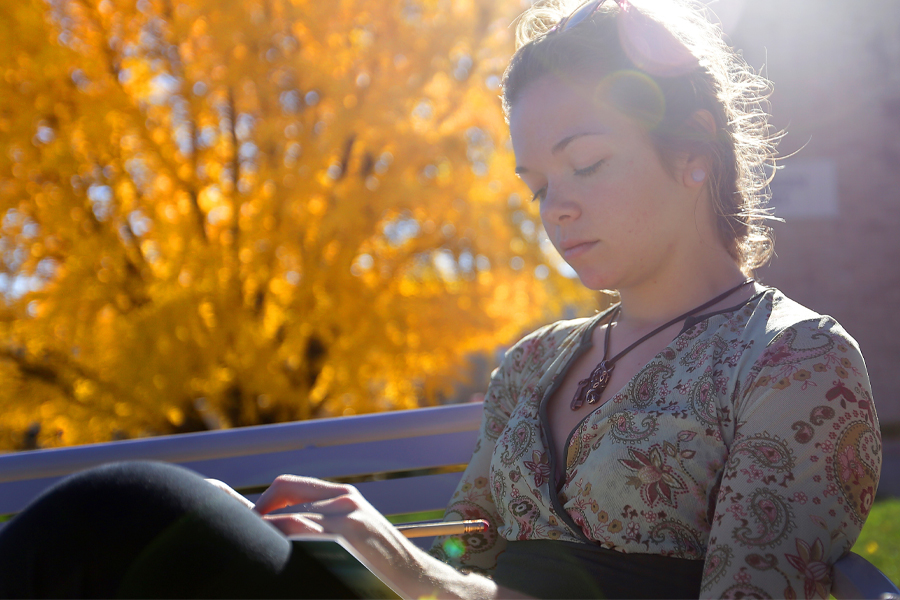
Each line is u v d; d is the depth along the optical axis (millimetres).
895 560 2979
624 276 922
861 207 7473
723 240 964
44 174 5156
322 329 5426
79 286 5102
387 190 5355
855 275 7430
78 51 5047
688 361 850
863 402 743
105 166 5180
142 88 5434
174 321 4945
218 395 5395
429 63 5508
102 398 5371
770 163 1073
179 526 575
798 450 720
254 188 5273
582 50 899
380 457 1377
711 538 725
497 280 5773
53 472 1308
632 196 891
